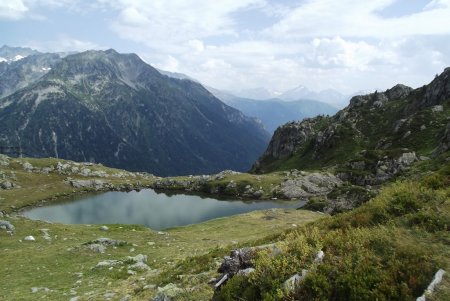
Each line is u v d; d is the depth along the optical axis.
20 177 198.25
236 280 15.02
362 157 179.62
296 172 198.50
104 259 40.06
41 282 31.84
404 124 198.00
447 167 23.20
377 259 13.66
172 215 145.38
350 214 21.77
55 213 148.00
